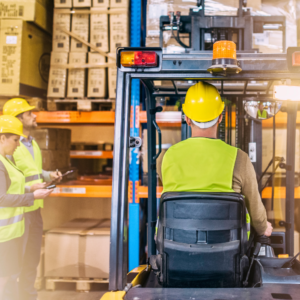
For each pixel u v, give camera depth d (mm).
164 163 1721
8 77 3279
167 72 1509
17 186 2617
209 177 1588
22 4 3320
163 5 3207
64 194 3422
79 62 3467
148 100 2156
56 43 3494
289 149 2518
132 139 1541
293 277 1485
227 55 1388
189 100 1682
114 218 1466
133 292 1400
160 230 1560
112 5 3400
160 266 1731
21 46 3291
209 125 1678
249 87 2732
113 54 3389
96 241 3338
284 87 1481
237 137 3100
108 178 4098
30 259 3096
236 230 1482
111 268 1449
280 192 3225
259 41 3041
